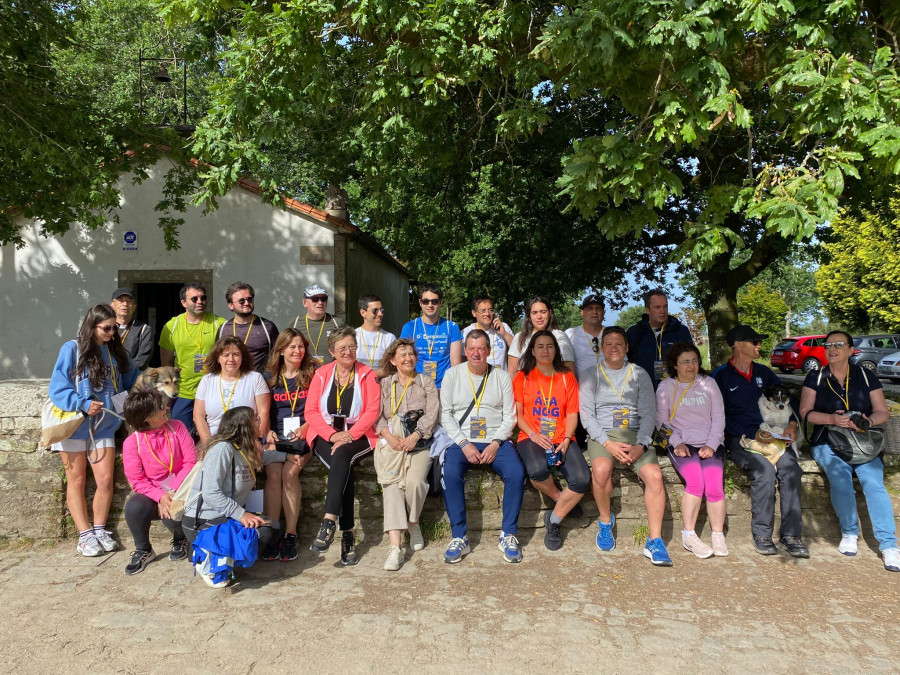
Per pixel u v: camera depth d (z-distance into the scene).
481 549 4.78
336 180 11.61
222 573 3.98
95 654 3.27
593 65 4.55
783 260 19.02
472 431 4.80
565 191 4.56
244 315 5.50
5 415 4.86
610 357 4.96
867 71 3.95
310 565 4.48
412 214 12.32
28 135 7.89
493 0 6.58
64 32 9.12
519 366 5.01
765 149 10.70
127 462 4.30
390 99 6.52
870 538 5.07
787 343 24.03
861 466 4.71
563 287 14.67
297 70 6.43
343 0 6.07
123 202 11.51
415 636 3.46
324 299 5.96
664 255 15.39
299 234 11.66
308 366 5.06
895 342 21.12
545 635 3.48
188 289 5.42
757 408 4.95
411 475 4.60
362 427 4.56
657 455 5.26
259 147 6.68
